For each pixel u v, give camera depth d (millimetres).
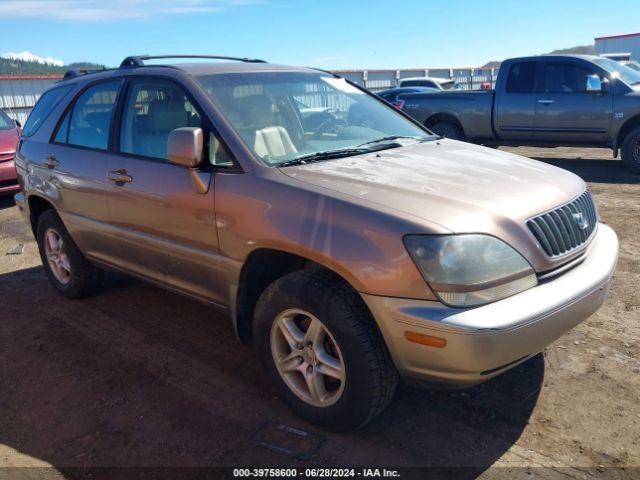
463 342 2363
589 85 9359
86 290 4809
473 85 37625
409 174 3006
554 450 2729
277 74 3967
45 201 4844
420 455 2748
